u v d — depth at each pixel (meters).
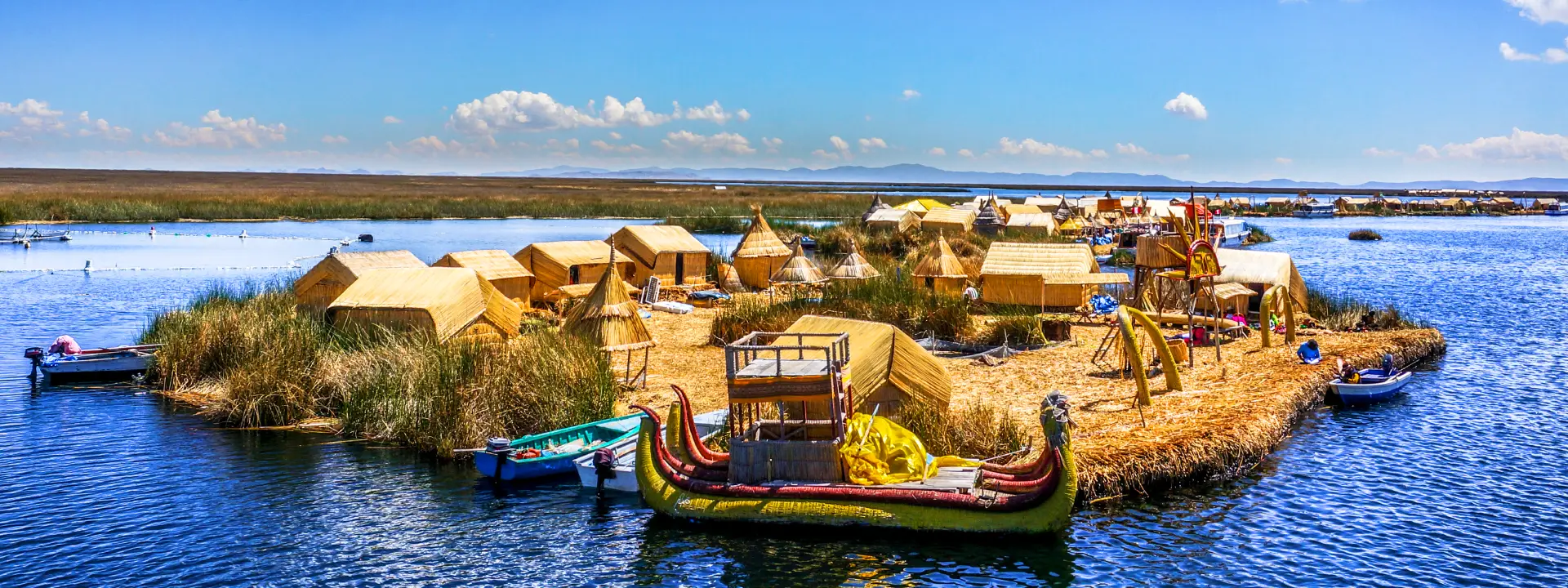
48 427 23.02
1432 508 18.14
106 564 15.75
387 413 22.59
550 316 37.25
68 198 110.38
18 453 21.05
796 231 76.44
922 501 16.50
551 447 20.59
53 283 49.50
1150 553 16.16
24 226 86.81
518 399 22.27
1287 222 126.81
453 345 25.05
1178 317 33.69
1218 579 15.30
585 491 19.14
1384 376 26.78
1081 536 16.73
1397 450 21.59
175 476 19.78
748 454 17.44
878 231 72.81
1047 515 16.22
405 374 23.38
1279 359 28.86
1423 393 26.95
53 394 26.17
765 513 16.98
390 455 21.30
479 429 21.36
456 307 28.38
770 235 47.78
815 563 15.84
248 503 18.39
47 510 17.89
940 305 33.97
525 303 39.03
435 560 16.08
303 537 16.94
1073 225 87.38
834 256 63.06
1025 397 24.72
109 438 22.25
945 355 30.19
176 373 26.78
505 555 16.30
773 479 17.38
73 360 27.67
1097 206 107.88
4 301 43.47
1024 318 32.34
